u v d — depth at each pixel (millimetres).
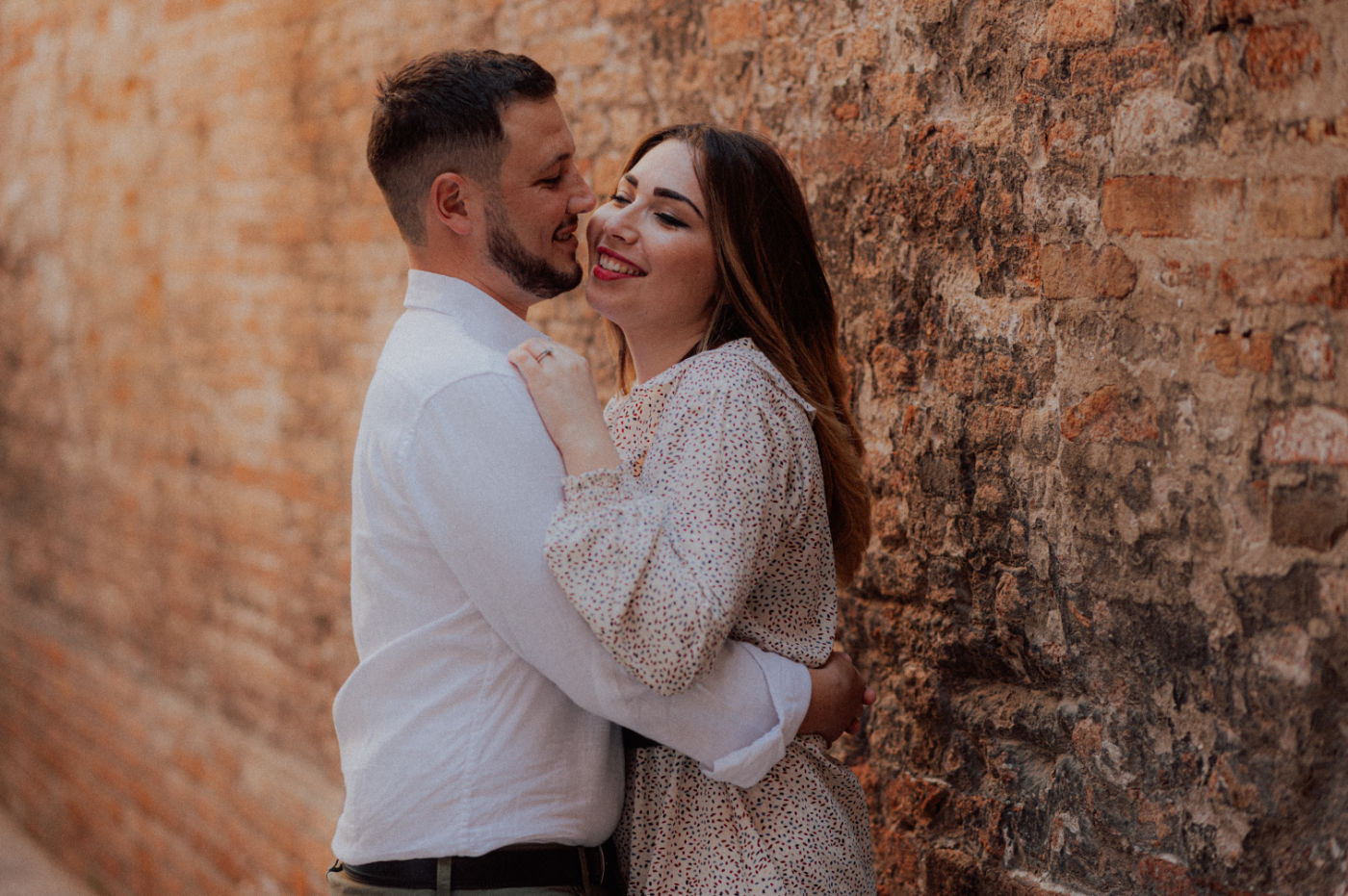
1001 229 1967
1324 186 1559
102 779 5469
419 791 1607
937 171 2057
